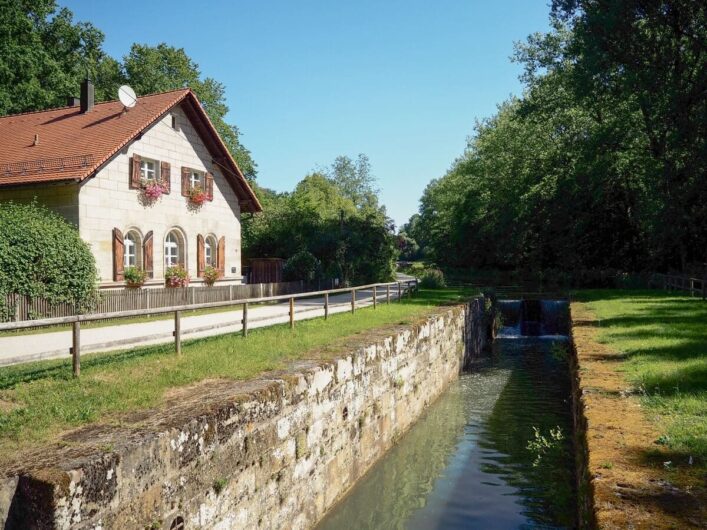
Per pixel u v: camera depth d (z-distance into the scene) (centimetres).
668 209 2712
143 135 2086
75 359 684
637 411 588
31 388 639
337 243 3284
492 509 827
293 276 2912
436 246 6750
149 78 3597
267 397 657
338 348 981
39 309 1507
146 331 1355
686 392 664
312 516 776
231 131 4028
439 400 1534
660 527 334
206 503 539
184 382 685
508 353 2369
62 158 1944
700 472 418
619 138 2992
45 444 457
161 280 2175
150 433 482
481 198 4834
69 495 390
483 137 5112
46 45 3256
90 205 1866
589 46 2589
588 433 513
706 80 2412
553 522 775
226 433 574
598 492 386
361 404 980
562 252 4034
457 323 1878
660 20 2484
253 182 4312
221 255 2528
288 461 706
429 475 980
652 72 2502
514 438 1159
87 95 2372
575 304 2197
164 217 2197
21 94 2844
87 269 1655
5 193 1919
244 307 1062
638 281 3475
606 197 3712
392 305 1995
